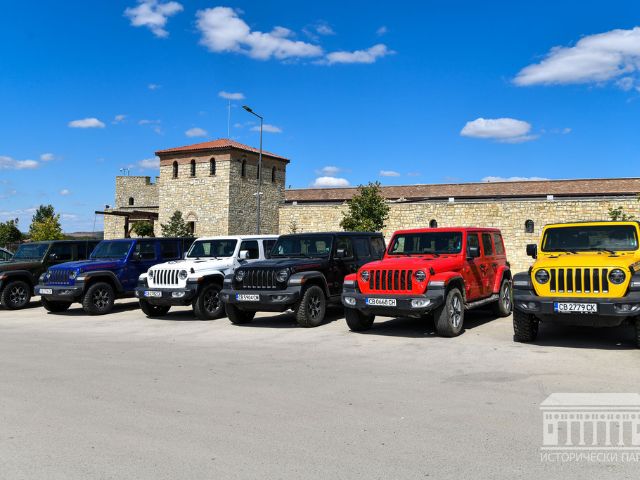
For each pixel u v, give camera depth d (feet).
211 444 14.87
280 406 18.49
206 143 152.66
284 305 36.27
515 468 13.14
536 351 27.66
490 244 39.83
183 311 49.85
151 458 13.91
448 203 129.08
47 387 21.26
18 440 15.31
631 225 30.99
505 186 164.66
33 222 194.90
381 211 125.29
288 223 154.81
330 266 39.45
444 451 14.23
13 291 53.93
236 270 38.68
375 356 27.27
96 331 38.14
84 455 14.14
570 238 32.12
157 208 184.24
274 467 13.28
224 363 25.96
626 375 22.30
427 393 20.02
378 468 13.16
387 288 32.53
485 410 17.76
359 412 17.72
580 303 27.35
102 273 48.03
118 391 20.59
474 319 40.01
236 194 144.36
